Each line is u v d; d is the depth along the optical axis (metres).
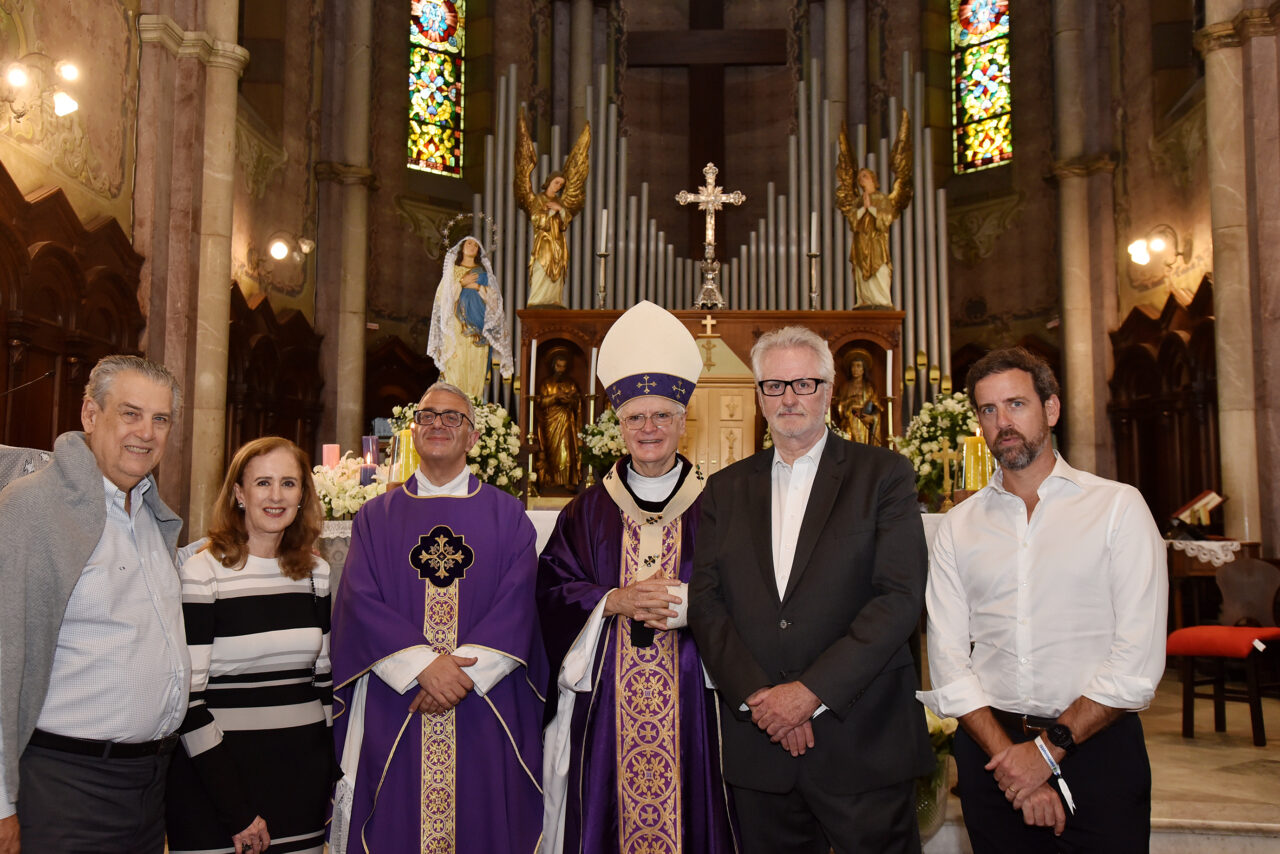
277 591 2.63
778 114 13.70
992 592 2.39
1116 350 10.38
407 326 12.50
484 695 2.81
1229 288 7.50
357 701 2.92
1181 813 3.65
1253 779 4.14
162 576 2.38
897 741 2.35
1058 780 2.21
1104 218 10.69
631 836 2.67
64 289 6.67
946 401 5.91
